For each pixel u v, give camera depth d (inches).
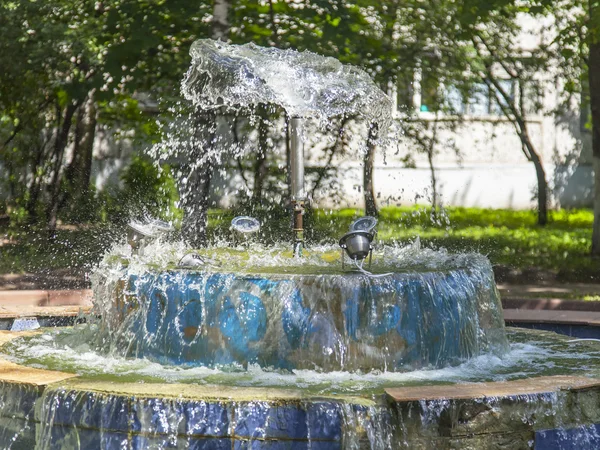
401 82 728.3
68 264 565.0
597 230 657.0
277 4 591.8
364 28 626.2
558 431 183.8
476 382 204.4
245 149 694.5
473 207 1058.7
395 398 174.6
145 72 601.0
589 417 189.5
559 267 603.5
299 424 173.9
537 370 221.5
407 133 792.9
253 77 267.4
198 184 491.2
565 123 1088.8
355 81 277.1
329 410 174.2
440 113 961.5
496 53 806.5
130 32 546.3
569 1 773.3
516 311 361.1
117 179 899.4
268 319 211.5
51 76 641.6
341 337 209.9
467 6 585.3
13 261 568.4
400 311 214.1
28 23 584.1
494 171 1064.2
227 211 714.2
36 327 304.8
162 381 199.9
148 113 772.0
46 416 184.9
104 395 179.5
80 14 603.5
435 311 219.8
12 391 191.5
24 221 676.1
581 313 355.6
